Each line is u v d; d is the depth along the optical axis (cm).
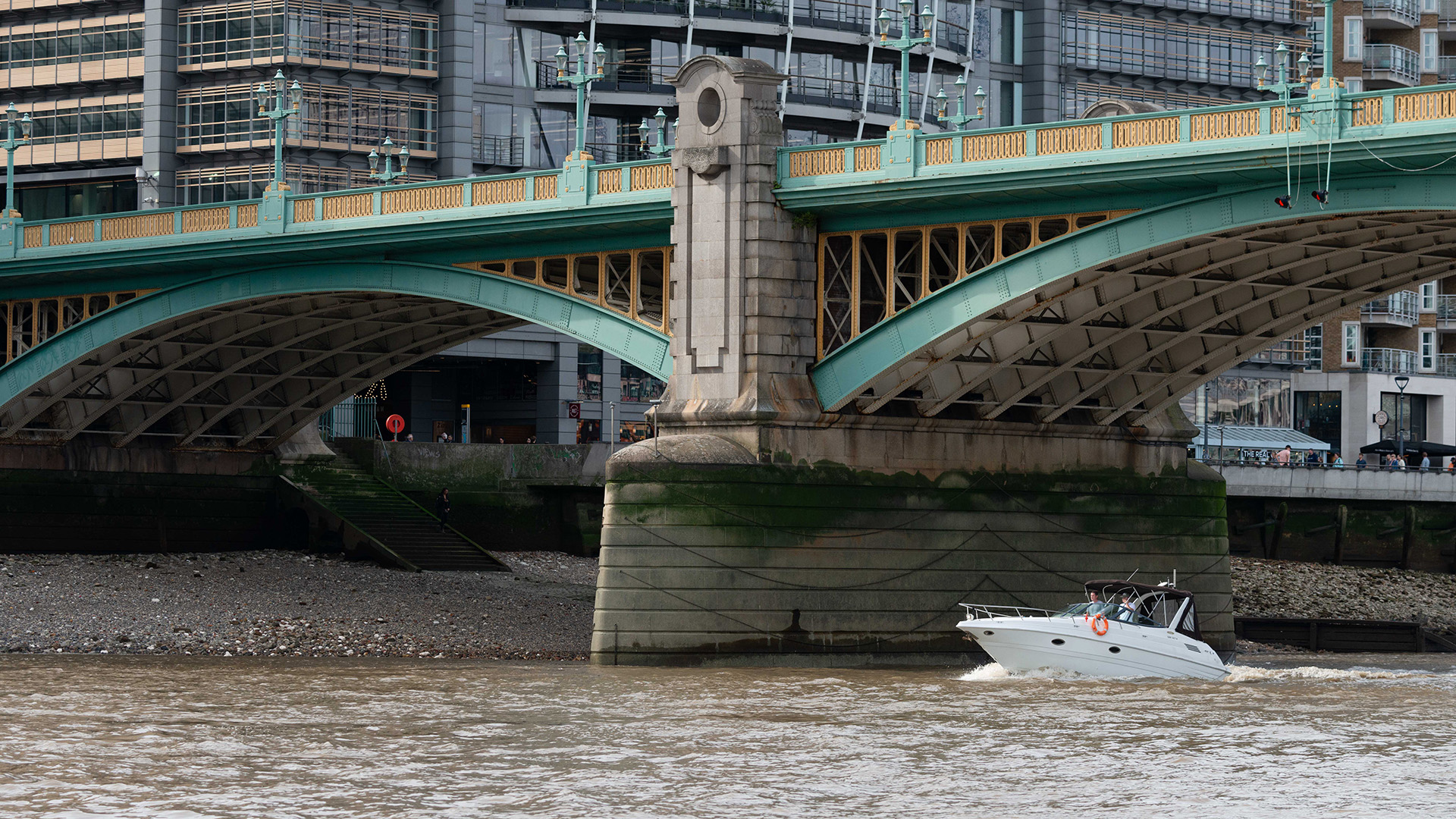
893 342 10362
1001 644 10025
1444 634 14150
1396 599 16225
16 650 11469
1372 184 8825
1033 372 11319
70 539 15138
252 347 14588
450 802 6109
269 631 12156
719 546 10469
